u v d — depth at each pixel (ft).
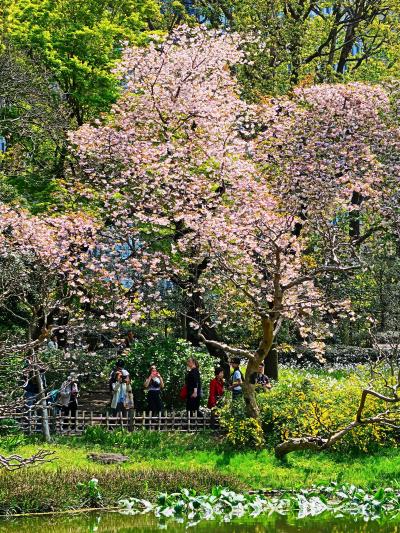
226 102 91.15
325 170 88.89
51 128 93.25
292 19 109.09
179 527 42.50
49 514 44.29
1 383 58.80
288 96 96.63
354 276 98.53
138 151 82.48
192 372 73.92
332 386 70.18
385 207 93.86
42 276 64.39
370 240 109.19
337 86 94.63
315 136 92.02
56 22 100.01
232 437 63.21
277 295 64.49
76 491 46.68
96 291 80.64
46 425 63.31
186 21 118.93
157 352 80.69
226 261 76.48
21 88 92.63
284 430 63.10
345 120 93.25
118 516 44.57
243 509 47.19
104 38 98.78
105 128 84.53
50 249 73.15
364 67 130.52
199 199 81.15
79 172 90.38
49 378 68.44
